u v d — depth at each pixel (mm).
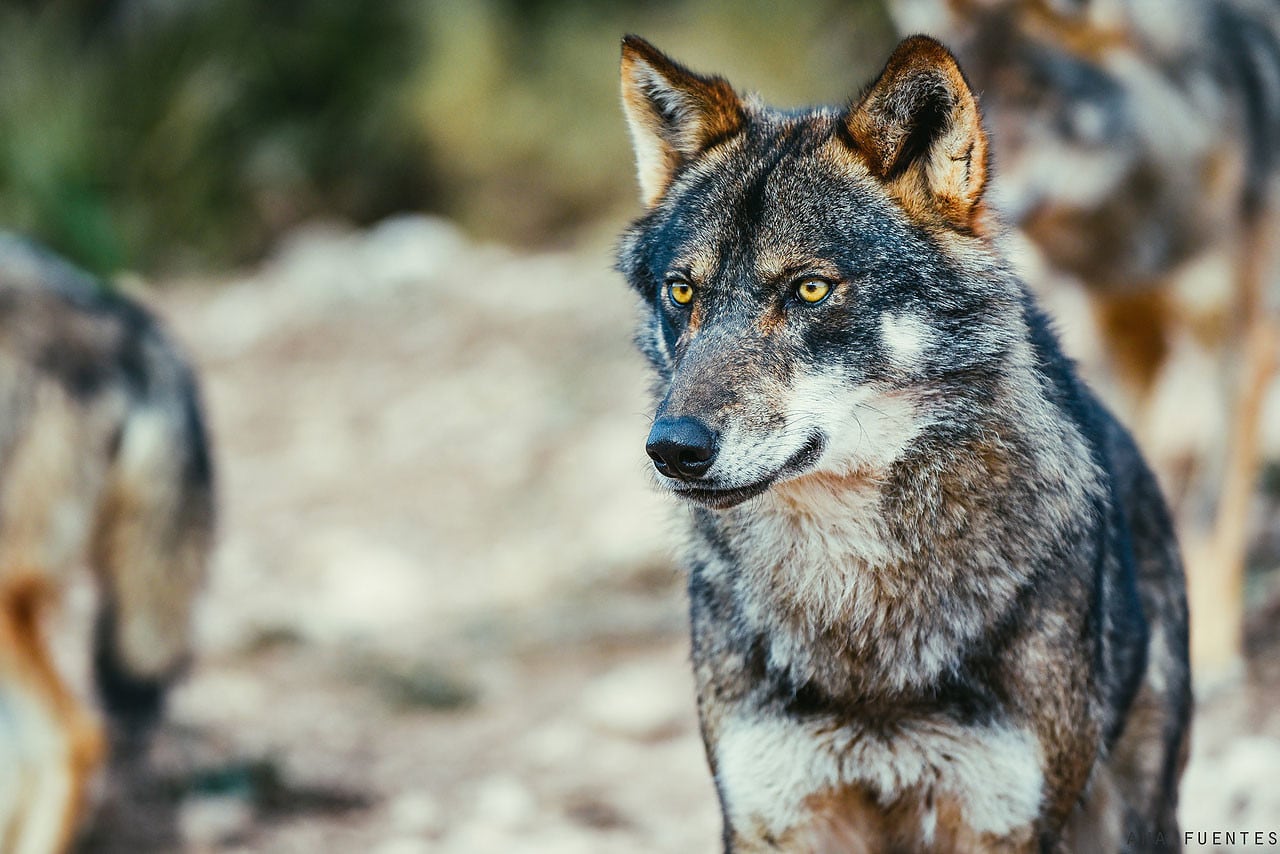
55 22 27797
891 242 6145
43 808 8625
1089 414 6723
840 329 6094
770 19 26719
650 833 9008
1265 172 10859
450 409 18578
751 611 6195
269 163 28969
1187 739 7145
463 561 14758
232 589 14133
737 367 5988
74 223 21750
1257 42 11289
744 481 5867
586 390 18359
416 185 29953
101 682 9359
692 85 6734
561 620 12898
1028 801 5918
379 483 16859
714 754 6336
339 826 9336
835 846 6348
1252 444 10266
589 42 29828
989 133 6289
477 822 9188
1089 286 11078
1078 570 5973
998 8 10719
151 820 9336
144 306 9953
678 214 6531
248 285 25688
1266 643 10195
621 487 15609
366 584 14047
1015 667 5895
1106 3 10633
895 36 24609
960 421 6023
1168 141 10500
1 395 8938
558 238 29047
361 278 24547
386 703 11445
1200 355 10781
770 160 6391
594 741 10555
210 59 28625
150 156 27453
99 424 9242
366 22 30578
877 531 6059
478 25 30328
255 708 11383
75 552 9180
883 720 6020
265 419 19172
